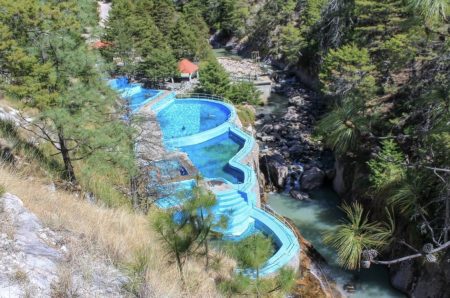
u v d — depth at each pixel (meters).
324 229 26.17
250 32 75.88
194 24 69.56
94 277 6.74
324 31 47.81
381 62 28.31
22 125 18.03
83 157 16.12
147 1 65.31
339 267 22.48
